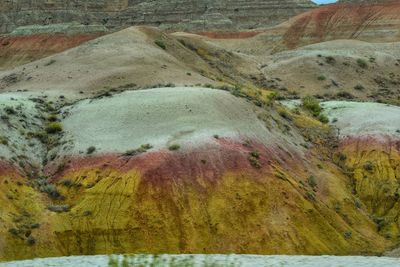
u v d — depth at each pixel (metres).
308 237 68.25
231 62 155.62
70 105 89.56
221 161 73.19
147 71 111.06
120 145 75.25
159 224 65.56
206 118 79.75
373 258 45.09
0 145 73.50
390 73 162.62
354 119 102.75
